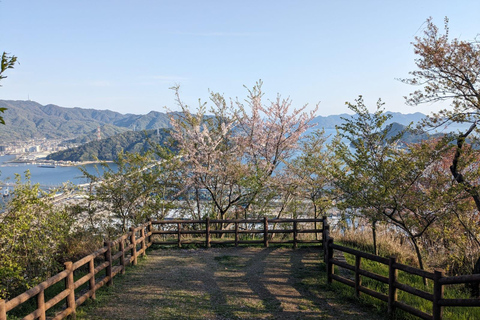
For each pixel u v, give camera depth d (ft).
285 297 24.31
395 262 20.38
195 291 25.73
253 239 45.16
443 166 34.01
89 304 22.77
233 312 21.61
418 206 26.43
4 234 28.76
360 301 22.80
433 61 25.61
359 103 28.76
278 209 52.37
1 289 27.73
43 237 33.17
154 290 25.94
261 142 51.31
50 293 27.91
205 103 49.96
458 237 30.78
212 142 49.29
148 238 40.32
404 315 20.17
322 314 21.16
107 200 45.52
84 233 43.01
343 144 32.22
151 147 50.26
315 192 46.39
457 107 26.45
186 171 48.96
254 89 51.47
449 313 21.06
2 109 10.44
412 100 27.58
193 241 40.98
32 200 31.22
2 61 10.56
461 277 16.20
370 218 29.63
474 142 25.17
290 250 38.88
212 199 51.26
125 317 20.83
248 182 45.27
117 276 29.37
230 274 30.12
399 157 27.91
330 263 26.68
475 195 25.68
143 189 46.98
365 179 29.01
